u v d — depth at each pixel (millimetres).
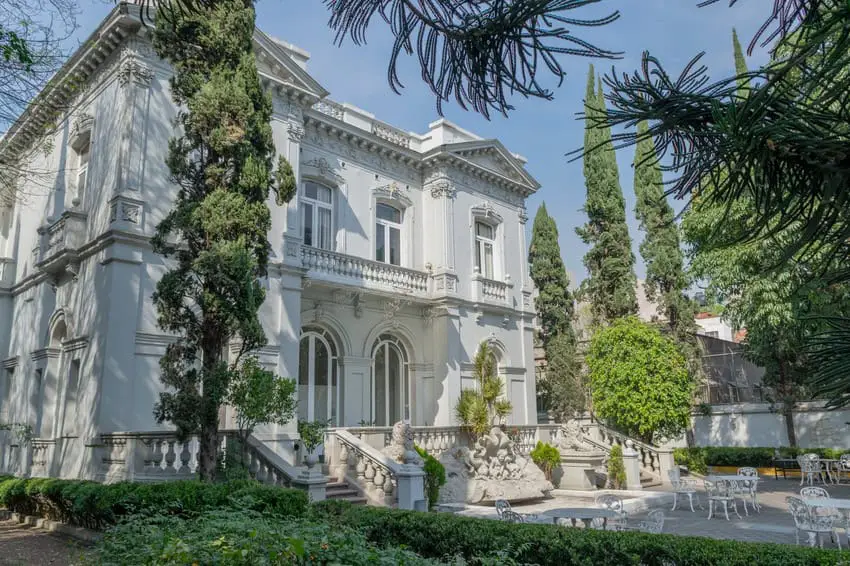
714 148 2191
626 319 21891
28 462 15195
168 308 10953
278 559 5008
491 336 21172
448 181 20906
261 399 11039
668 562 6172
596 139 25891
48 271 15492
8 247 19781
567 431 19906
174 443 11391
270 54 15945
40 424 14859
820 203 2012
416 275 19891
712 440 25578
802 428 23219
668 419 20328
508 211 23234
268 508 8570
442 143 21062
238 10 11828
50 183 16625
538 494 16312
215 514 6629
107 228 13500
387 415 19203
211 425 10578
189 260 11180
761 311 15586
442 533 7531
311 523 6754
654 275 25406
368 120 20094
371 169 19766
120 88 13984
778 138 1963
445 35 2568
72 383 13891
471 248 21344
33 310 16938
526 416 21812
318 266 17172
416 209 20953
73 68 15281
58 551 9414
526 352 22469
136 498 9117
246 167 11352
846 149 1952
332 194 18625
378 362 19359
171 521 7117
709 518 13891
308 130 18125
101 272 13383
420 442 15969
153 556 5141
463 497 15070
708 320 37344
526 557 6859
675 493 15578
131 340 12883
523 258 23391
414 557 5961
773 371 23203
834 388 2438
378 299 18953
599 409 21281
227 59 11773
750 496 14750
